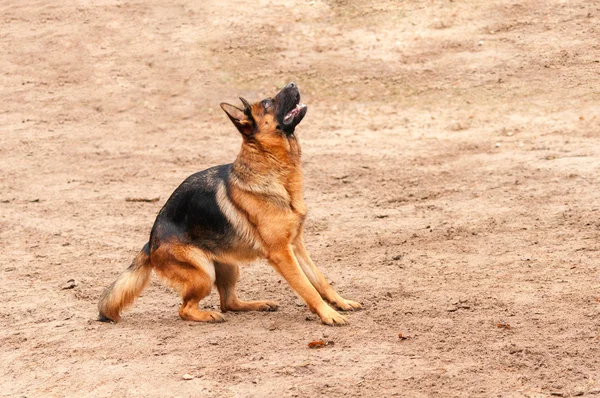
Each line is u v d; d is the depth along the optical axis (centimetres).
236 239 916
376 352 780
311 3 2820
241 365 764
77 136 2197
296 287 898
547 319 851
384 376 718
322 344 809
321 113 2225
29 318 1004
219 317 932
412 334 833
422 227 1336
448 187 1577
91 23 2919
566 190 1448
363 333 845
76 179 1844
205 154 1991
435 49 2461
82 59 2692
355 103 2258
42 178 1869
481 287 994
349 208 1506
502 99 2144
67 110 2392
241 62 2550
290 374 734
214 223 917
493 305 916
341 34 2627
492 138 1905
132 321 962
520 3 2614
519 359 746
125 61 2650
